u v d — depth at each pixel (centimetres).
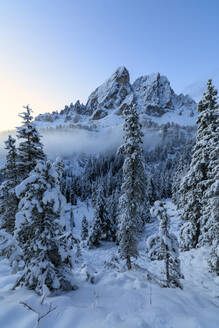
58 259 657
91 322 398
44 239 609
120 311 483
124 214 1325
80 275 821
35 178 612
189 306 562
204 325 410
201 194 1418
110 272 902
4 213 1299
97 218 3462
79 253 1458
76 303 518
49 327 381
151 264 1548
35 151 1217
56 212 646
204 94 1477
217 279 1004
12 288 609
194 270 1186
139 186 1345
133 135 1345
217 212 1084
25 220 614
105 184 9312
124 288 679
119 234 1332
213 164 1315
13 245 855
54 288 586
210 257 1115
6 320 384
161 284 805
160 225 830
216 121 1376
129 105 1340
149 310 481
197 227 1477
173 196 4925
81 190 10706
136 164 1330
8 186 1257
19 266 880
